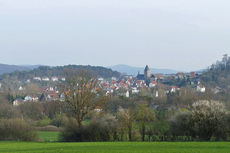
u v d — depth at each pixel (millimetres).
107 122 81500
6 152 56000
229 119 78000
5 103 164625
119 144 66438
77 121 88250
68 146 64250
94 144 67625
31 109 154125
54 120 129375
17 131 86750
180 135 79188
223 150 52156
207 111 77688
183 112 80875
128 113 81812
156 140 80500
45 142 80438
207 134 78000
